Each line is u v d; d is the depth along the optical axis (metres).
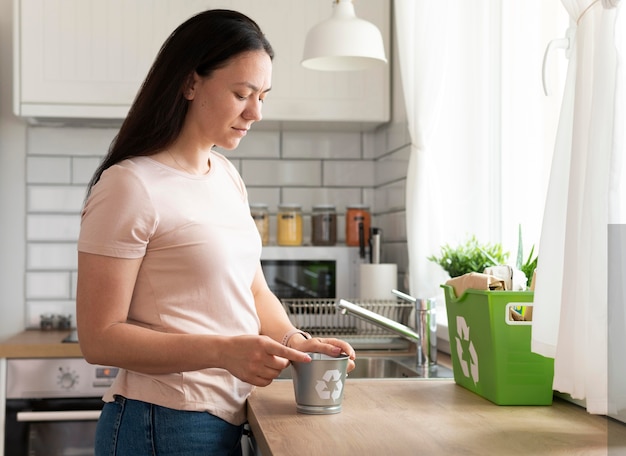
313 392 1.36
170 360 1.26
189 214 1.33
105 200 1.29
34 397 2.46
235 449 1.44
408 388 1.64
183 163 1.40
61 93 2.74
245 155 3.16
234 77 1.35
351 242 3.01
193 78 1.36
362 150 3.21
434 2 2.32
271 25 2.83
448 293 1.68
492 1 2.21
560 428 1.27
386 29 2.88
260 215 2.98
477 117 2.28
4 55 3.04
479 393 1.55
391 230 2.92
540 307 1.38
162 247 1.32
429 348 2.02
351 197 3.20
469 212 2.32
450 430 1.25
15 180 3.05
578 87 1.27
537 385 1.45
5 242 3.04
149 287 1.33
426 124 2.36
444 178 2.47
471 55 2.32
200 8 2.79
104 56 2.75
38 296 3.05
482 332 1.50
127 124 1.38
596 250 1.22
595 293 1.23
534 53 1.92
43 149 3.06
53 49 2.74
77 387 2.47
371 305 2.47
